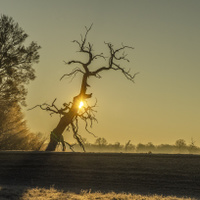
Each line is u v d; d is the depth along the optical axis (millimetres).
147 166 34469
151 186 31031
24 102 53281
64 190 28828
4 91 52250
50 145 52719
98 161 35844
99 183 31984
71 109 52969
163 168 33906
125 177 32812
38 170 35031
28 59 53094
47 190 26750
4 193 23797
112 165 34938
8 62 51281
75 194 26250
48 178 33438
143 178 32531
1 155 38188
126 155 36750
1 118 53438
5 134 53906
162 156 36219
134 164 34938
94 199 23562
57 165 35750
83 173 33938
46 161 36625
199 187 30625
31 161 36719
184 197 27688
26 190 25812
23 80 53438
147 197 25281
